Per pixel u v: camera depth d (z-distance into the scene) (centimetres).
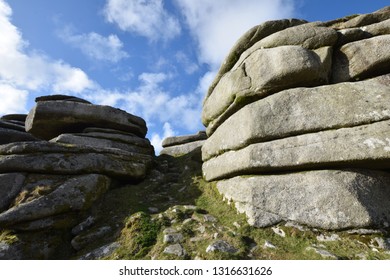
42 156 1016
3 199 894
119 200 1047
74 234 875
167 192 1180
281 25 1077
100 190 1048
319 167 805
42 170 991
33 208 857
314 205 749
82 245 815
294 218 757
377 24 939
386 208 728
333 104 830
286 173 847
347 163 764
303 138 837
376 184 763
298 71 891
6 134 1697
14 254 750
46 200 891
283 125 880
